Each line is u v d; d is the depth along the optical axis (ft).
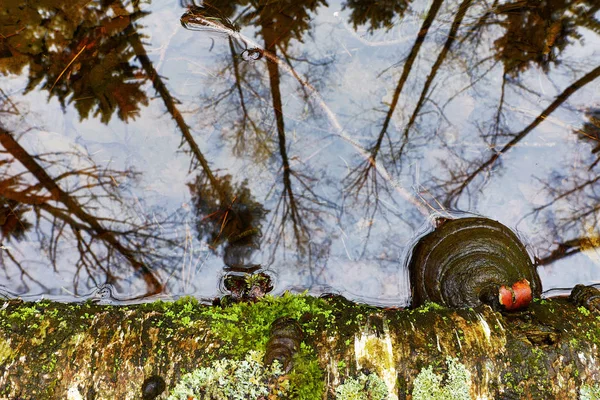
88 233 10.04
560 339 6.31
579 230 10.06
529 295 6.83
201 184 10.79
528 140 11.33
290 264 9.87
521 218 10.37
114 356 6.27
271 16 13.33
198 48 12.73
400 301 9.45
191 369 6.08
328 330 6.55
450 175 11.03
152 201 10.56
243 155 11.20
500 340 6.34
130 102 11.70
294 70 12.51
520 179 10.85
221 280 9.61
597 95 11.70
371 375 6.08
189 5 13.30
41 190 10.38
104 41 12.39
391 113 11.89
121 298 9.30
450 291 8.75
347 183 11.00
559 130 11.37
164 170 10.94
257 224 10.37
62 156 10.88
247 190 10.79
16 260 9.56
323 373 6.09
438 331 6.49
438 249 9.41
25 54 11.93
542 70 12.42
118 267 9.70
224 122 11.64
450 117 11.82
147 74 12.16
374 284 9.66
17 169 10.56
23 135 10.97
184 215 10.44
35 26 12.17
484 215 10.41
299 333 6.32
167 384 6.03
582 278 9.62
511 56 12.69
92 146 11.11
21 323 6.64
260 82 12.30
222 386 5.90
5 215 10.02
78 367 6.18
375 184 10.98
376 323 6.62
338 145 11.50
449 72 12.54
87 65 12.07
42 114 11.30
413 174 11.08
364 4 13.69
